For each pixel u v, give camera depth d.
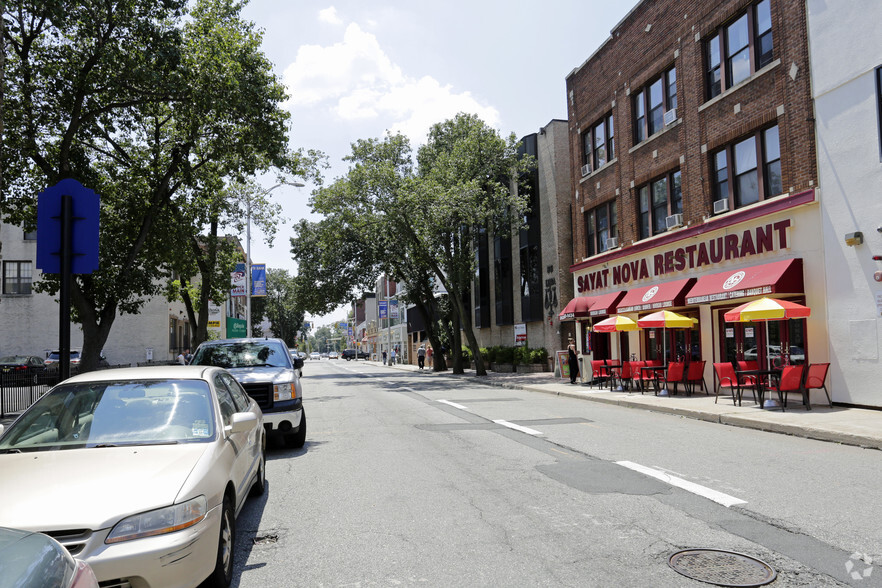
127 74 14.18
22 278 35.78
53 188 7.49
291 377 9.82
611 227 23.12
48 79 14.87
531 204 32.62
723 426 11.55
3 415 14.43
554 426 11.66
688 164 18.09
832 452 8.74
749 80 15.56
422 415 14.02
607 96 22.91
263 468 7.04
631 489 6.62
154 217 17.66
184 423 4.87
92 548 3.36
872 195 12.27
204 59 15.43
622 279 21.78
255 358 10.69
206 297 24.42
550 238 30.80
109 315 16.48
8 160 15.16
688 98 18.11
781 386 12.52
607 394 17.53
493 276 39.06
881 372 12.09
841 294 12.93
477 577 4.28
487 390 22.06
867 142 12.38
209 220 21.25
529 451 9.01
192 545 3.63
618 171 22.12
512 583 4.16
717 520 5.48
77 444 4.56
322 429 12.12
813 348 13.63
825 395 13.32
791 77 14.23
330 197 30.11
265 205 30.16
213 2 16.95
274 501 6.52
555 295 30.27
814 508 5.80
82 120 15.28
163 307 37.91
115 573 3.34
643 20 20.42
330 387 25.70
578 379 23.97
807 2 13.83
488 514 5.81
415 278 37.22
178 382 5.39
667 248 19.06
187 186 18.72
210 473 4.12
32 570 2.18
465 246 32.94
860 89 12.53
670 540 4.96
